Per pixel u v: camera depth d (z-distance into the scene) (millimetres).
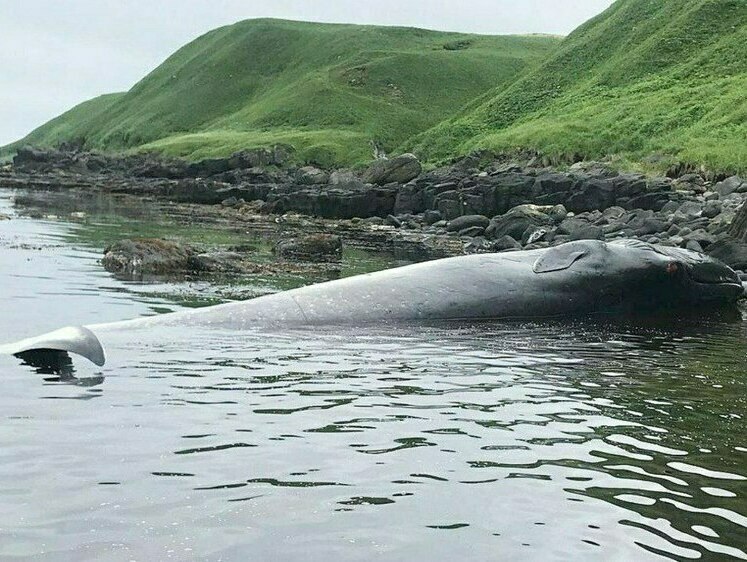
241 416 6453
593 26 85938
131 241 16906
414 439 6020
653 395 7660
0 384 7230
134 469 5211
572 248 13109
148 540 4238
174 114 136500
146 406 6656
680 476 5453
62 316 10945
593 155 50031
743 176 36656
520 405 7109
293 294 11484
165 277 15602
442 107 109375
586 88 67062
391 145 94812
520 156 53594
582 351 9828
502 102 74938
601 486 5219
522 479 5285
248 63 144250
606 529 4578
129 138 134875
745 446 6160
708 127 45906
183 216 38531
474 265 12570
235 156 77062
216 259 17281
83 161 92062
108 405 6656
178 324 10445
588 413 6934
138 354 8703
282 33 149750
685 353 9914
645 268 13086
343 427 6250
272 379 7754
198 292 13688
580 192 32750
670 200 31234
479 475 5324
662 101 53594
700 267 13695
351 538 4336
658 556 4273
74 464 5266
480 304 12055
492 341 10281
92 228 28094
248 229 31703
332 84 113625
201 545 4203
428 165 64062
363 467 5387
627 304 13141
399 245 26047
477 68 119875
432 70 117438
